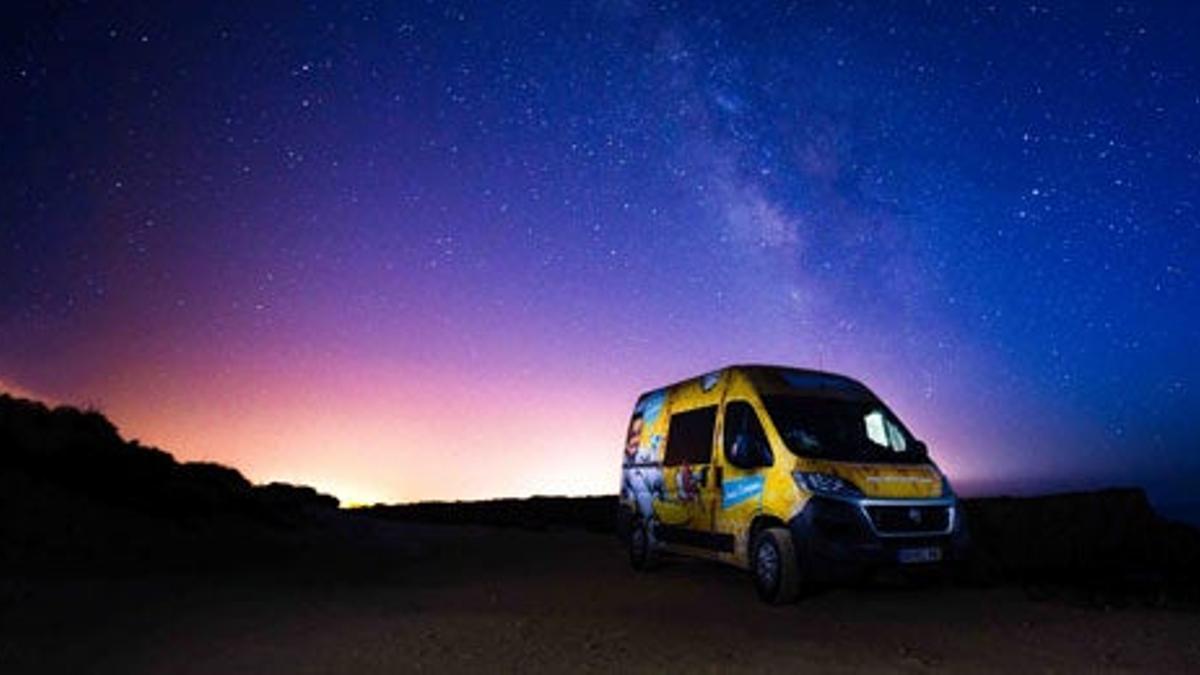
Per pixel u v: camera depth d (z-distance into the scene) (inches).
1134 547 500.4
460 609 327.9
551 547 602.5
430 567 483.2
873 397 400.8
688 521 403.5
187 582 383.6
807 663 239.0
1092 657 246.2
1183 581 403.5
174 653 246.4
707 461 392.2
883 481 335.9
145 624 286.0
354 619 299.7
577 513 903.1
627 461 485.4
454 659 242.2
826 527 322.7
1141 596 362.6
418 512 959.0
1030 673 228.5
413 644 260.2
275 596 350.6
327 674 225.3
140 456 622.5
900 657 246.1
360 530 662.5
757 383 383.9
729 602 346.6
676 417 437.1
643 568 451.2
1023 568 442.6
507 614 315.0
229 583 386.9
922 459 372.2
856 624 297.4
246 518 609.3
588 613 319.3
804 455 343.0
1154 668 233.8
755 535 354.3
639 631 283.1
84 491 537.3
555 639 269.1
